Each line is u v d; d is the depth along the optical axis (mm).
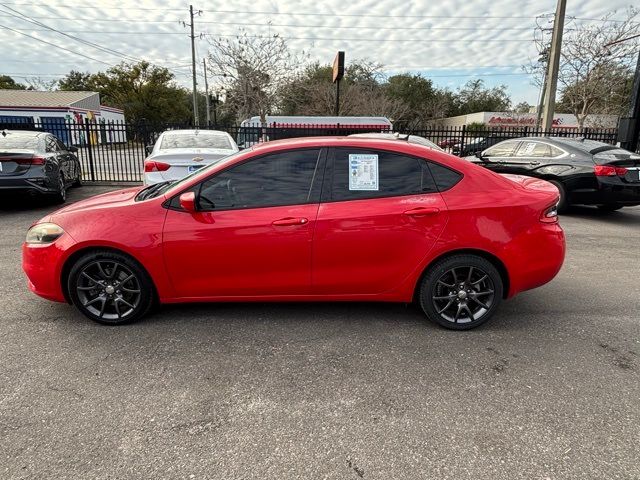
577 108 25578
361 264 3525
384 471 2139
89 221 3502
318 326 3668
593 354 3264
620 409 2621
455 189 3537
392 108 35500
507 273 3551
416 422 2498
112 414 2539
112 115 47500
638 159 7699
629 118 12602
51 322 3680
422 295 3617
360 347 3334
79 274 3527
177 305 4062
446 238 3469
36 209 8383
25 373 2936
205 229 3430
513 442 2342
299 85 26609
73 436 2354
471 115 46500
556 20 14500
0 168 7488
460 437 2379
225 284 3547
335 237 3453
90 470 2123
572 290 4586
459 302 3605
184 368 3023
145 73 56719
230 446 2301
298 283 3557
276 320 3768
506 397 2732
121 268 3562
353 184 3518
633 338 3523
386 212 3449
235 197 3498
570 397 2736
